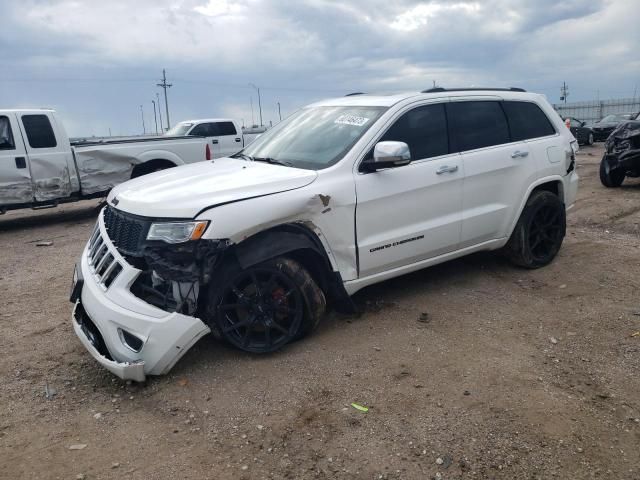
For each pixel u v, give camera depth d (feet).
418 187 14.89
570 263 19.26
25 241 28.14
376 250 14.32
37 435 10.26
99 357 11.78
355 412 10.73
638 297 16.07
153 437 10.16
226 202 12.02
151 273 12.04
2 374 12.57
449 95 16.37
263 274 12.67
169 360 11.72
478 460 9.31
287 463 9.37
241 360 12.82
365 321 14.80
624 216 26.73
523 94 18.51
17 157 30.76
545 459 9.31
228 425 10.45
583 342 13.48
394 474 9.02
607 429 10.07
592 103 154.61
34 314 16.43
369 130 14.49
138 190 13.28
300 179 13.17
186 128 55.72
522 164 17.42
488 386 11.54
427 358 12.79
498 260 19.75
